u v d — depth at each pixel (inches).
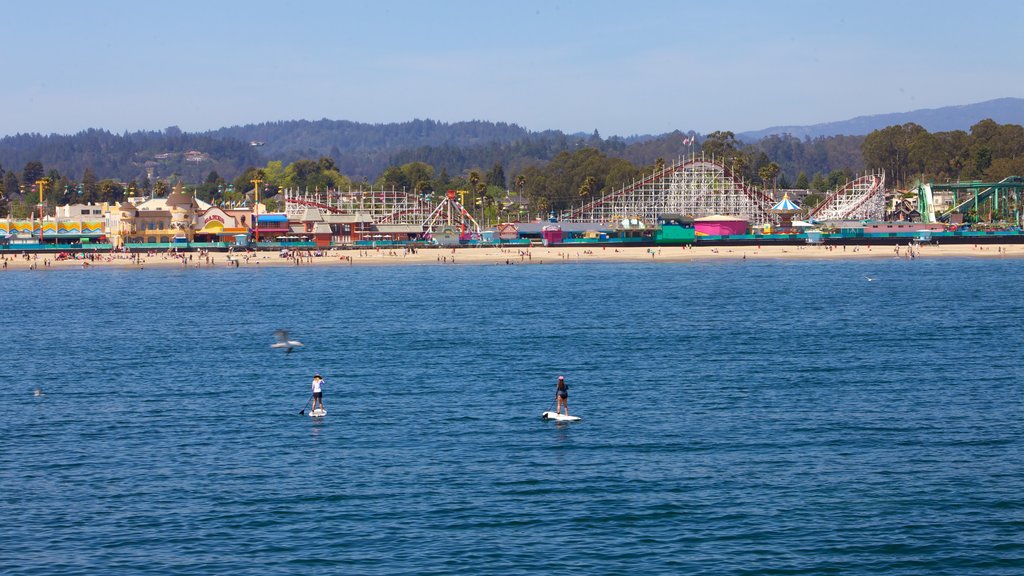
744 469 3400.6
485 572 2613.2
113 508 3083.2
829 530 2869.1
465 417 4156.0
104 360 5905.5
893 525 2901.1
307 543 2802.7
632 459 3521.2
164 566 2664.9
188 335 7071.9
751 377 5012.3
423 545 2783.0
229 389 4857.3
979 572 2608.3
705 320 7554.1
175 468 3474.4
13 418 4256.9
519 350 6033.5
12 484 3314.5
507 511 3024.1
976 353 5748.0
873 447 3651.6
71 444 3809.1
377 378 5098.4
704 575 2596.0
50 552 2758.4
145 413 4325.8
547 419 4094.5
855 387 4714.6
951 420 4030.5
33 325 7864.2
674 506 3056.1
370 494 3179.1
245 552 2748.5
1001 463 3444.9
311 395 4660.4
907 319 7485.2
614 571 2618.1
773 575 2596.0
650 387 4766.2
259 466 3484.3
